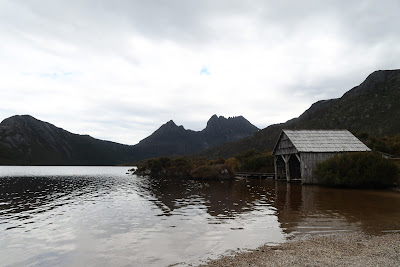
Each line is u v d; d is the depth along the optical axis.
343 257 9.76
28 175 86.75
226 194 29.89
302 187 36.06
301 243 11.52
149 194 31.58
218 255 10.29
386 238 12.14
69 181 59.03
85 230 14.72
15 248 11.80
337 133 43.62
